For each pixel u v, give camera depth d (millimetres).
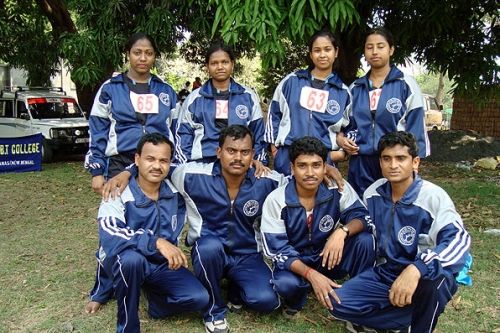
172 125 3812
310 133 3689
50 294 3701
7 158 9008
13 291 3744
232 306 3418
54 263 4336
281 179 3432
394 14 7617
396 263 2953
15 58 11734
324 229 3268
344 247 3238
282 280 3107
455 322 3248
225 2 3945
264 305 3162
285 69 13633
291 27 3854
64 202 6762
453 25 7469
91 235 5188
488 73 7727
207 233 3346
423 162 9719
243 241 3412
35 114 11148
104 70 7348
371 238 3137
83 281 3941
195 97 3871
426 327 2807
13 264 4297
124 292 2898
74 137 10625
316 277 3004
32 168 9258
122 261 2852
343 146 3691
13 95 11570
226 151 3164
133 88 3625
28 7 11336
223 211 3318
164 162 3107
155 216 3178
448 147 9867
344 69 8297
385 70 3648
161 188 3244
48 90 12352
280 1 3910
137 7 7043
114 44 6875
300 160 3051
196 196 3299
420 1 7066
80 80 7234
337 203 3277
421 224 2873
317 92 3695
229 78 3906
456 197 6547
